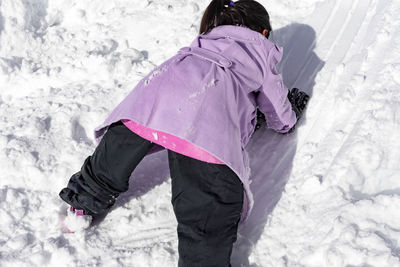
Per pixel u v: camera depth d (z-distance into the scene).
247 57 1.97
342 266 1.68
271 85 2.09
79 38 3.42
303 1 3.48
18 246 2.01
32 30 3.51
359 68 2.63
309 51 2.99
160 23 3.43
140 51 3.23
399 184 1.88
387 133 2.07
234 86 1.89
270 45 2.05
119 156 1.92
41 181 2.32
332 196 1.96
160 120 1.79
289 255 1.87
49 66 3.17
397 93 2.27
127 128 1.92
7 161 2.36
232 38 2.00
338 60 2.83
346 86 2.55
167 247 1.99
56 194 2.28
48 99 2.86
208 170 1.79
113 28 3.45
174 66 1.89
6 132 2.59
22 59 3.25
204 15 2.12
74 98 2.82
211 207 1.76
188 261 1.73
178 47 3.18
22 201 2.21
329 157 2.17
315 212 1.96
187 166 1.81
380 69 2.51
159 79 1.87
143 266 1.93
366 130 2.14
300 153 2.31
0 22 3.38
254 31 2.04
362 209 1.79
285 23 3.29
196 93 1.79
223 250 1.74
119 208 2.19
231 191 1.79
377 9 3.14
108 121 1.94
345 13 3.23
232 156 1.76
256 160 2.38
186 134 1.74
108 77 3.00
